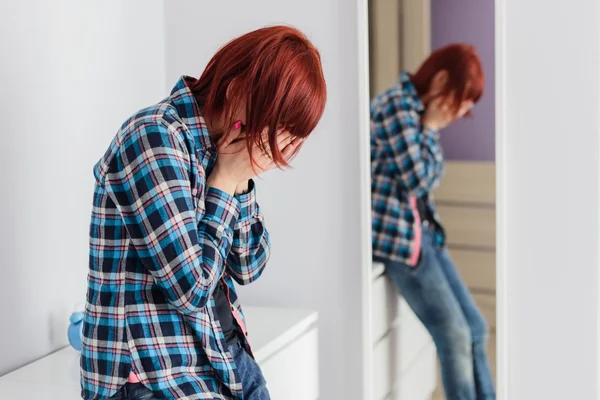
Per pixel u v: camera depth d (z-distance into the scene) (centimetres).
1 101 169
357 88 215
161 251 127
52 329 188
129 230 130
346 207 219
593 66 203
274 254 228
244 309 220
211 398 137
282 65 129
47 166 184
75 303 196
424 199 220
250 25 225
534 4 206
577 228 208
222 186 136
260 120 129
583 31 203
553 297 212
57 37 186
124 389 135
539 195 211
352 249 220
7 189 172
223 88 134
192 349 138
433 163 219
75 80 192
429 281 221
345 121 217
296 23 220
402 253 221
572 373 213
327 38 217
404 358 224
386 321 225
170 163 128
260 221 154
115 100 209
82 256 198
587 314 210
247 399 146
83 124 196
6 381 166
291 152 140
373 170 220
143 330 134
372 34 216
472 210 217
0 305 171
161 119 131
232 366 141
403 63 216
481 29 212
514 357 217
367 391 221
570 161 207
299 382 202
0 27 168
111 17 206
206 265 131
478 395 221
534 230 212
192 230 128
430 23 214
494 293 217
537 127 209
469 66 213
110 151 134
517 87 210
